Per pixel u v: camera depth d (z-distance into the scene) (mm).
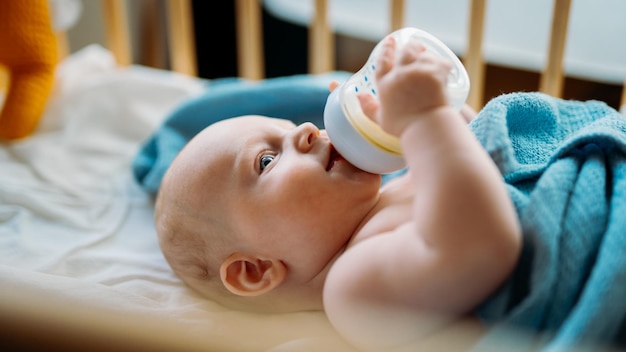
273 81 1273
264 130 894
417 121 686
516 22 1701
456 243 651
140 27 2020
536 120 863
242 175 857
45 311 504
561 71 1175
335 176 826
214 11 2021
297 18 1971
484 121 792
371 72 771
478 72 1224
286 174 830
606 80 1572
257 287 858
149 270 992
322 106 1233
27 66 1358
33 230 1094
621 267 624
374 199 842
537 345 651
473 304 694
